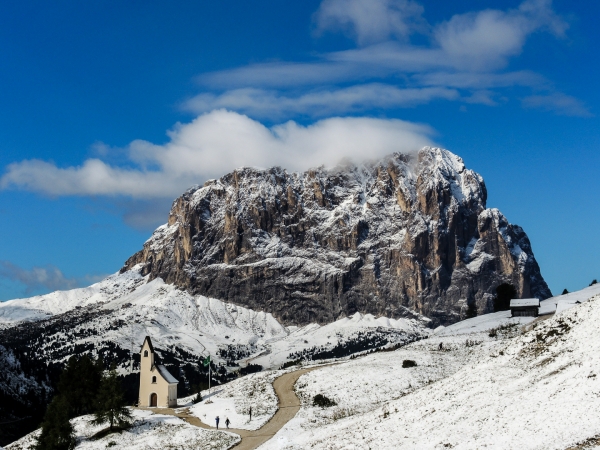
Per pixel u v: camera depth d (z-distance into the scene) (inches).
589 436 2650.1
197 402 6195.9
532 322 7185.0
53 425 5049.2
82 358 7091.5
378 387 5398.6
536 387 3390.7
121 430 5251.0
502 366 3983.8
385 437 3508.9
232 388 6451.8
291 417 4980.3
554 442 2696.9
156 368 6309.1
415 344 7293.3
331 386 5669.3
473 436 3058.6
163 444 4744.1
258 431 4736.7
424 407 3814.0
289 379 6289.4
